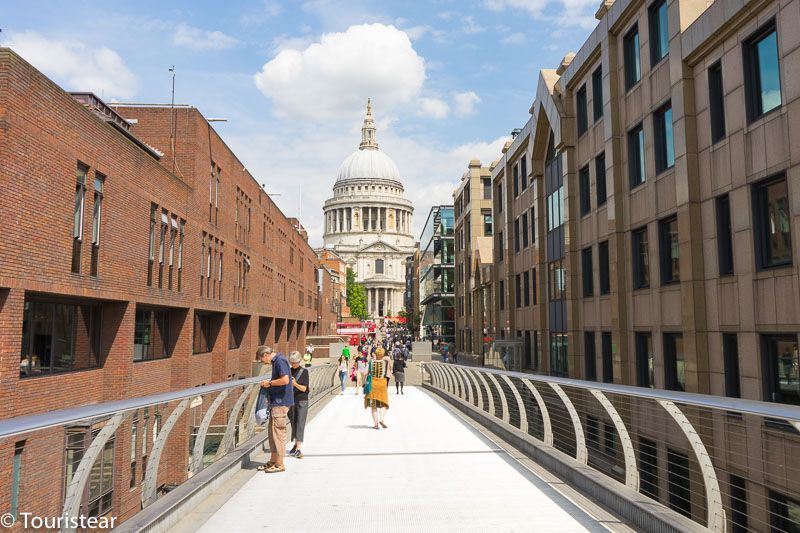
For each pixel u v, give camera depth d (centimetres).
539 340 2816
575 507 708
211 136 2720
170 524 632
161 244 2127
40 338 1492
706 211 1405
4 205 1212
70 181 1478
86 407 545
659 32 1666
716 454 1233
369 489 802
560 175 2483
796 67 1095
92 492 1013
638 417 1642
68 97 1466
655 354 1647
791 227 1116
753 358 1223
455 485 824
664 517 577
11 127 1235
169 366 2305
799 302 1089
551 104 2531
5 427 423
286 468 945
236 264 3203
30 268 1310
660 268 1625
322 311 8394
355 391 2617
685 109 1458
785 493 1016
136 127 2502
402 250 18888
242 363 3494
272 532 620
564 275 2441
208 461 1179
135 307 1881
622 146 1883
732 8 1259
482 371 1548
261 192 3881
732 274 1320
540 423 2014
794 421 452
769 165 1176
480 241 4581
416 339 9656
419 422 1530
